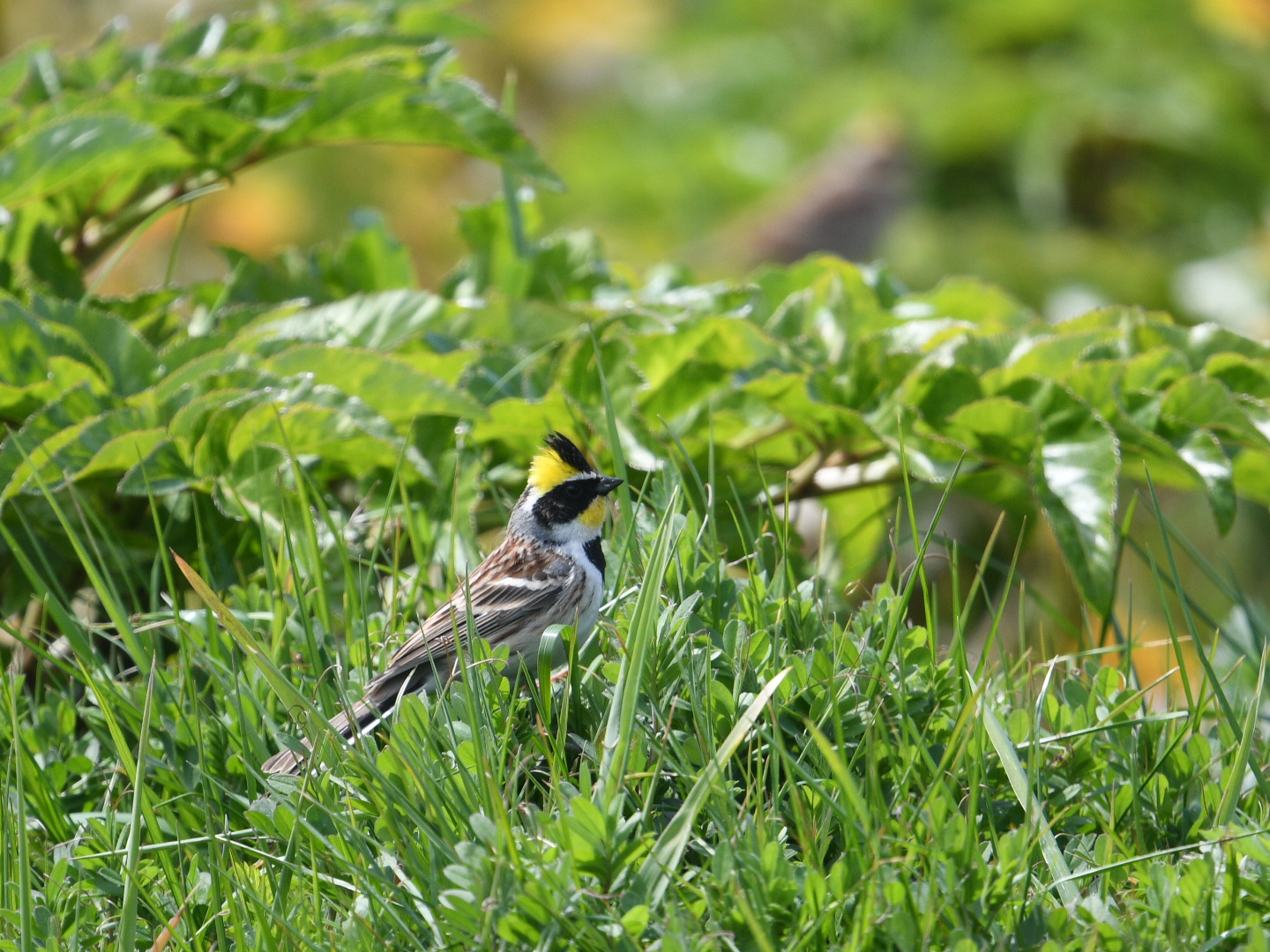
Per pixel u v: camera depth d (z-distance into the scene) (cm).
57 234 1204
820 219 2141
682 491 841
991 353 1042
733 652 719
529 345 1116
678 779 686
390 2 1255
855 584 857
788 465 1126
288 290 1211
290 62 1134
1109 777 721
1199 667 1091
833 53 2880
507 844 587
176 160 1093
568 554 985
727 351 1065
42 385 959
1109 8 2645
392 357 952
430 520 1007
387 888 623
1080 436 960
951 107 2447
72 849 704
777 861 588
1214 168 2480
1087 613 971
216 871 634
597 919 572
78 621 865
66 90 1209
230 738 762
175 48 1230
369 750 704
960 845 605
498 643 953
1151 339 1089
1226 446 1029
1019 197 2402
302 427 921
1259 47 2628
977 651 1488
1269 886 596
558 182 1121
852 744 689
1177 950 562
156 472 875
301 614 800
